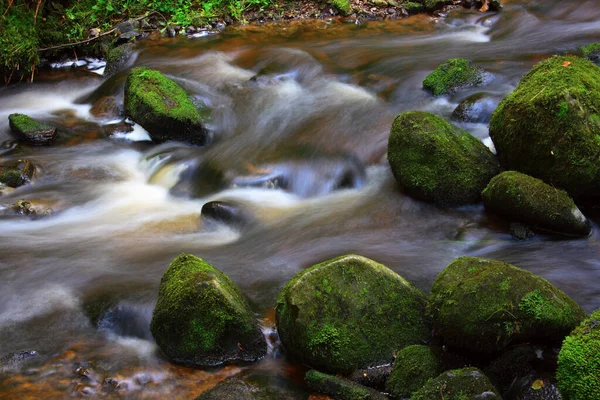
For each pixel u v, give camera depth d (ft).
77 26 33.45
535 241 16.72
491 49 29.86
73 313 14.47
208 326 12.53
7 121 26.43
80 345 13.42
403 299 12.89
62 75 31.81
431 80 25.48
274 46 32.58
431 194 18.75
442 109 24.17
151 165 23.32
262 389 11.81
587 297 14.02
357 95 26.55
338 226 18.45
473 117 22.74
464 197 18.48
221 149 23.67
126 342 13.62
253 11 37.11
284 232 18.25
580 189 17.38
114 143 25.02
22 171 21.76
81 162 23.44
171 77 28.86
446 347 12.28
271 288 15.11
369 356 12.27
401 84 26.78
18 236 18.53
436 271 15.51
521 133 17.79
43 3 33.68
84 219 19.81
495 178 17.65
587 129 16.87
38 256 17.13
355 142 22.86
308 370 12.42
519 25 33.55
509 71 26.20
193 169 22.56
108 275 15.98
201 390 12.01
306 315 12.28
